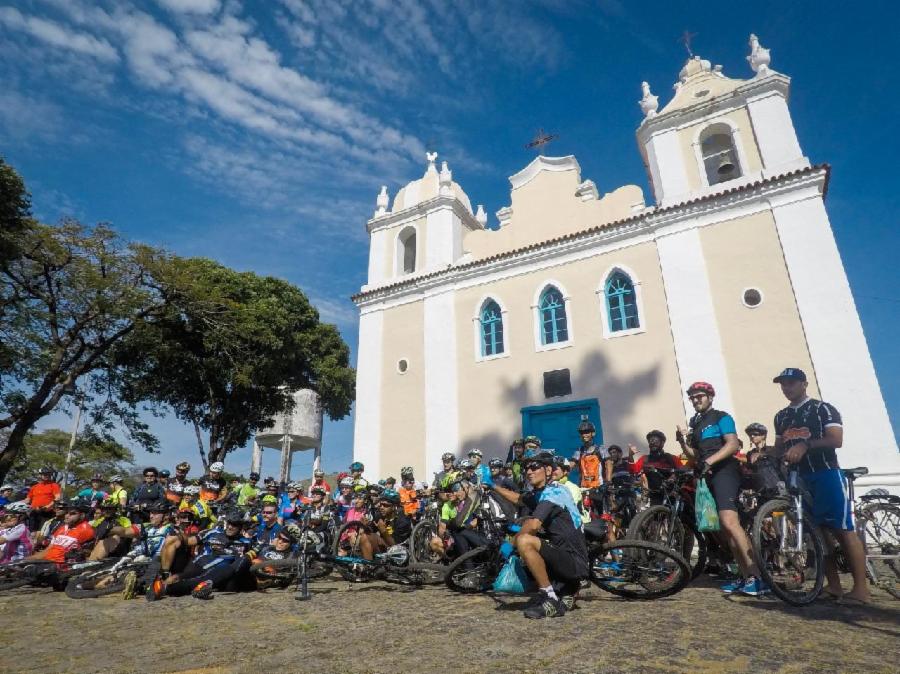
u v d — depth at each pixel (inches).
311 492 319.6
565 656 108.5
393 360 600.4
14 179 577.0
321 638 133.2
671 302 459.5
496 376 524.7
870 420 361.4
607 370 471.5
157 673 107.9
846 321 390.3
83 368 632.4
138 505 319.9
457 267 581.3
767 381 405.1
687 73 571.8
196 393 794.2
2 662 120.3
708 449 176.7
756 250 442.0
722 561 209.5
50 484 395.9
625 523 239.0
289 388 851.4
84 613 182.1
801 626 129.4
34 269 590.6
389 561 228.2
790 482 169.3
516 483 288.0
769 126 480.7
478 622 144.7
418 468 535.2
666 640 118.3
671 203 499.2
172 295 649.0
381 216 694.5
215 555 227.0
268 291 853.8
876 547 195.8
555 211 573.0
